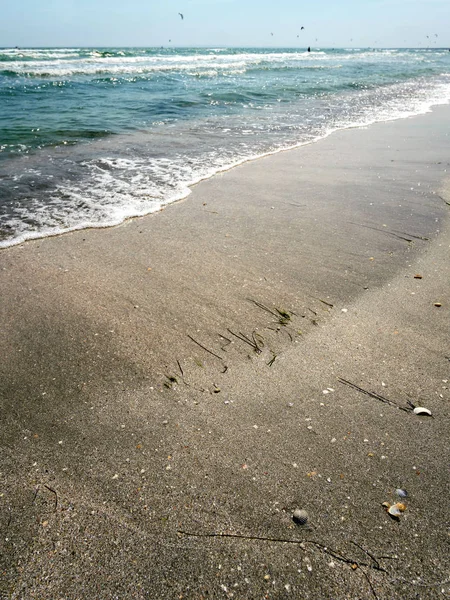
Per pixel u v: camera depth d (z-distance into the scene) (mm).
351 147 9055
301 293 3848
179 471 2256
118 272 4117
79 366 2963
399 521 2008
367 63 39062
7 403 2654
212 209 5699
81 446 2391
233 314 3549
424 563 1839
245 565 1841
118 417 2584
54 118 11234
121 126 10664
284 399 2730
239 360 3057
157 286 3906
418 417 2584
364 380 2875
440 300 3723
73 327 3328
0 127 9828
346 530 1975
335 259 4445
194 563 1844
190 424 2547
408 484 2186
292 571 1819
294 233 5035
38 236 4758
